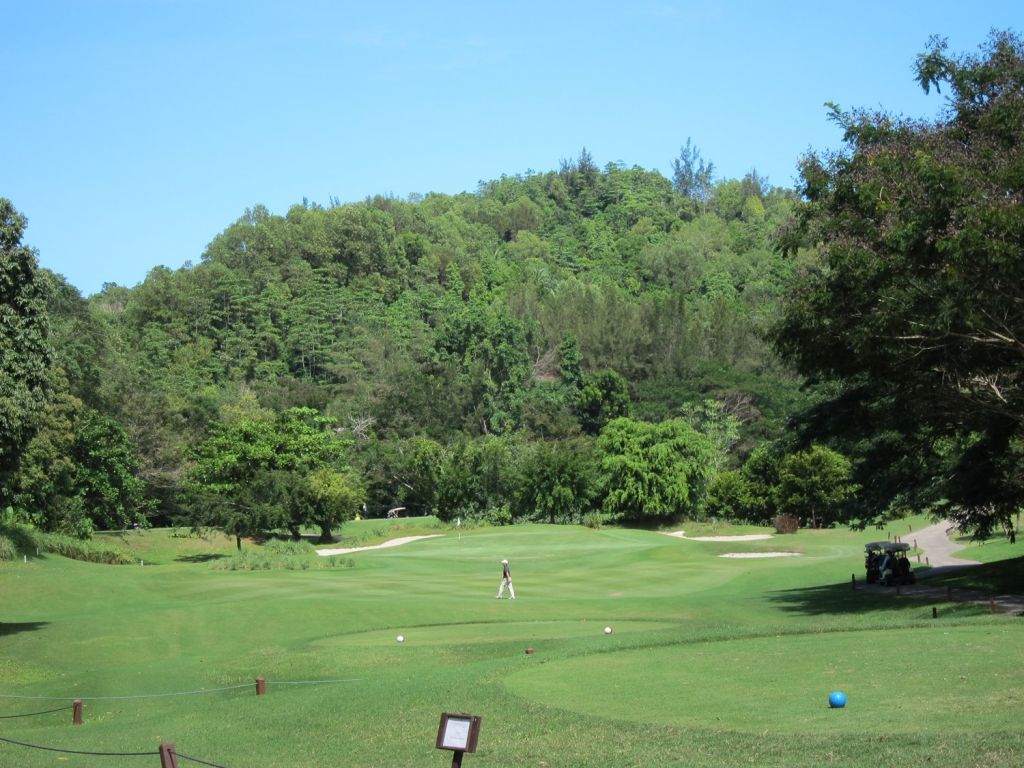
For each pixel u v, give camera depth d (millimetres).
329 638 31578
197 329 158375
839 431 37781
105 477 73812
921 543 66875
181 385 126312
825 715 14203
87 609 41000
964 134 29516
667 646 22594
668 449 88188
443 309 177125
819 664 18562
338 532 90125
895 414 35469
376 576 52250
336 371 142750
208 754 15672
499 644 27844
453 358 131375
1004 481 33906
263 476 77125
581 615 36094
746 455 117688
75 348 82812
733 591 45562
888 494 39219
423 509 107000
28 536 56719
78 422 70500
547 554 68000
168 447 89500
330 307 162375
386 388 125188
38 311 32969
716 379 127875
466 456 95688
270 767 14375
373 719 16906
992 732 12336
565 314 159375
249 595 42625
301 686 23516
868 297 28562
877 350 29312
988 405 31125
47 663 30219
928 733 12570
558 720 15203
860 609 34062
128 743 17391
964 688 15258
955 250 25422
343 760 14414
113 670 28328
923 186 27156
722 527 82500
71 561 54594
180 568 56375
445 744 9586
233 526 75312
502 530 84000
